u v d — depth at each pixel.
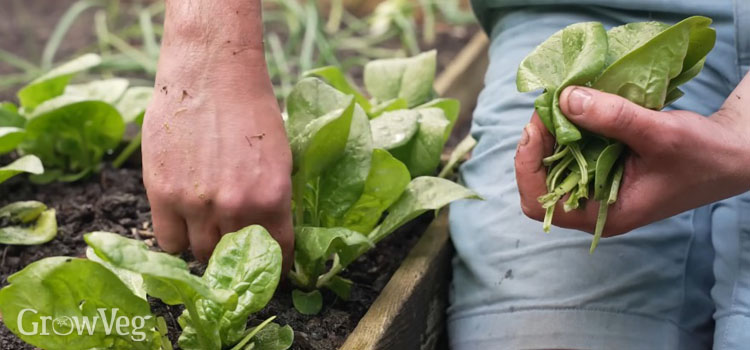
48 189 1.26
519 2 1.21
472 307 1.14
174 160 0.98
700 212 1.14
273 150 0.99
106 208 1.20
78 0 2.29
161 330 0.96
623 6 1.15
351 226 1.08
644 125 0.91
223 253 0.96
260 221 0.99
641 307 1.10
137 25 2.09
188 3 0.99
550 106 0.92
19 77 1.75
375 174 1.06
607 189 0.96
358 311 1.08
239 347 0.96
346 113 1.01
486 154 1.17
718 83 1.15
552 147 0.96
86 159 1.27
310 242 1.02
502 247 1.12
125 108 1.29
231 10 0.99
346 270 1.14
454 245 1.17
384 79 1.27
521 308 1.10
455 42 2.15
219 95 0.98
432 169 1.15
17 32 2.07
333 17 2.14
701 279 1.14
